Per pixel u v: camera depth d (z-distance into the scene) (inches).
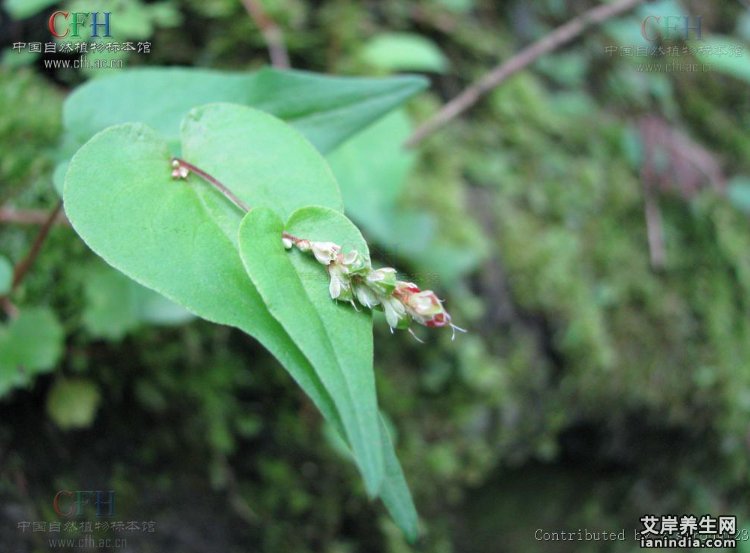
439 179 9.5
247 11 8.8
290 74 4.9
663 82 11.9
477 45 10.5
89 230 3.5
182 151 4.0
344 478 8.2
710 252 11.0
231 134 4.0
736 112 12.6
